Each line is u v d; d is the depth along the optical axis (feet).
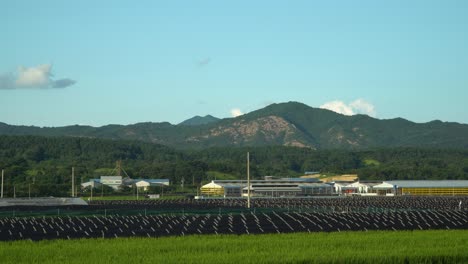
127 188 608.60
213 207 387.96
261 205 418.72
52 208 380.17
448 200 484.33
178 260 161.27
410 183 619.26
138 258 165.07
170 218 295.28
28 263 159.22
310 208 379.14
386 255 165.27
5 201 415.23
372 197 547.08
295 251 177.37
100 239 209.87
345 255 165.78
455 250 176.24
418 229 254.27
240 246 189.37
